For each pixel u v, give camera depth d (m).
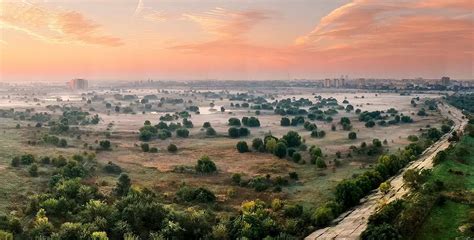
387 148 148.88
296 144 154.12
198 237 69.25
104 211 73.31
